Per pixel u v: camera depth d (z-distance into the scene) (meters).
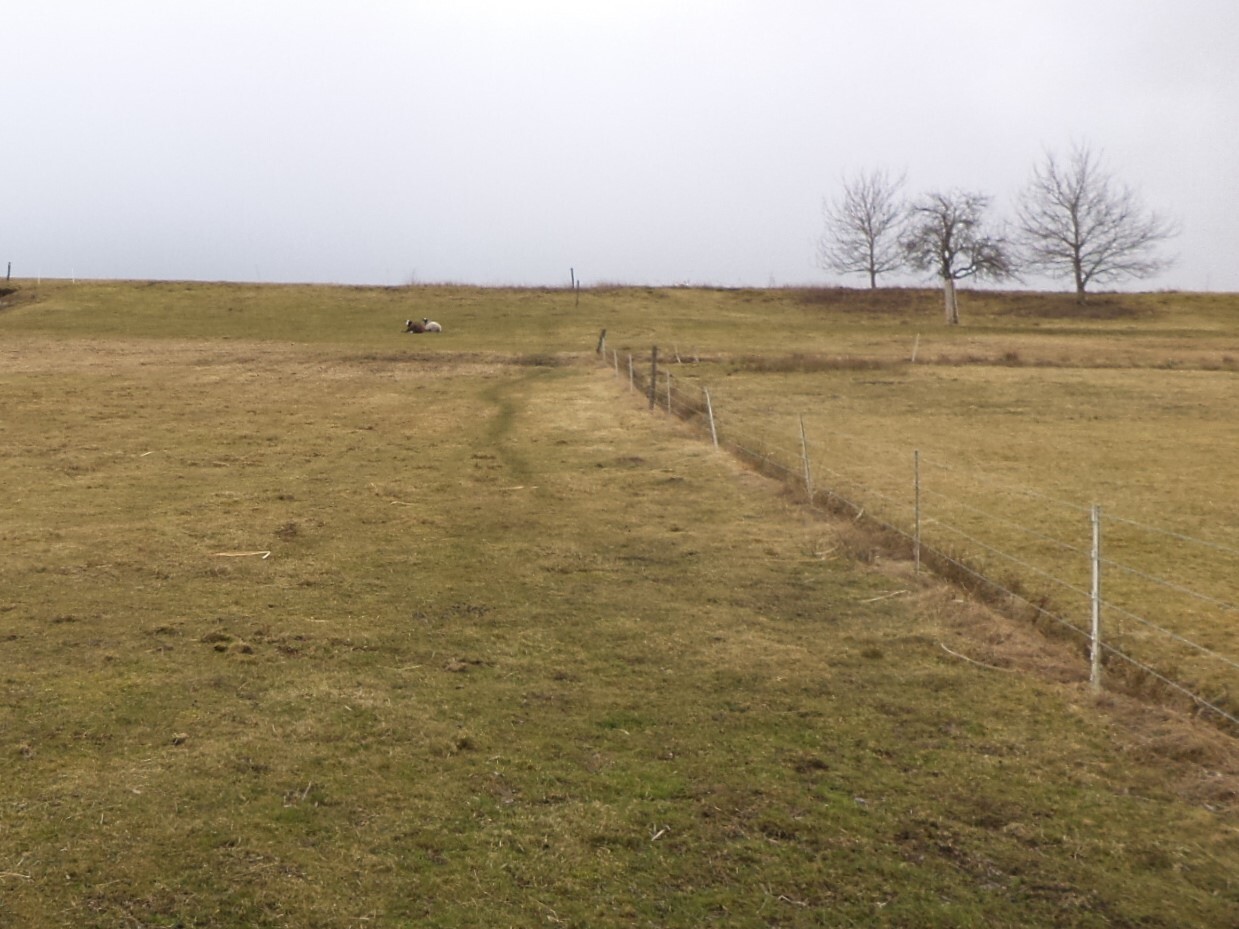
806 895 5.57
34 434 22.08
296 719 7.68
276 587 11.23
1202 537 14.35
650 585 11.45
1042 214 74.44
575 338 47.56
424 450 20.62
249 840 5.93
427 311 58.06
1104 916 5.46
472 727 7.61
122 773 6.73
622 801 6.53
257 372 34.22
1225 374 34.38
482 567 12.12
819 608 10.65
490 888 5.55
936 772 7.04
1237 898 5.64
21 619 9.98
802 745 7.43
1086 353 41.03
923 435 23.41
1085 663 9.18
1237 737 7.85
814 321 61.94
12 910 5.21
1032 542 13.92
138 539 13.31
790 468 18.80
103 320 52.25
